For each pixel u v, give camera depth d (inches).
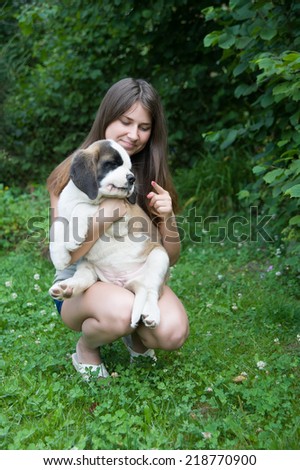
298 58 144.3
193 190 283.6
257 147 287.0
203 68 287.4
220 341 151.2
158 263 128.5
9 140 345.7
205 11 209.5
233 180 276.2
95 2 291.9
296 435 106.7
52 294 120.3
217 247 242.8
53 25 324.2
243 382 125.7
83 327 125.7
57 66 327.9
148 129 137.5
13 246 251.8
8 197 284.2
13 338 151.9
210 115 302.4
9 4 348.5
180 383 126.7
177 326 122.6
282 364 135.0
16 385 124.7
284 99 187.3
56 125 345.7
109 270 129.8
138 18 278.8
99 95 326.6
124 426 108.2
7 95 351.6
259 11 184.5
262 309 170.7
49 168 343.0
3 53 350.6
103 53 320.2
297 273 197.9
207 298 184.2
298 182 158.2
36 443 106.7
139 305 118.6
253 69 179.0
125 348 146.4
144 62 310.0
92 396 121.6
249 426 110.8
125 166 122.6
